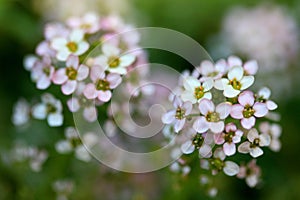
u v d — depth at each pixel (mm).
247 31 262
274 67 255
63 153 197
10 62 256
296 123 250
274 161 237
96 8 264
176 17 280
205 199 208
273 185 234
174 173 186
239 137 167
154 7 281
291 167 242
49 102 186
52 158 203
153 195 218
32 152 203
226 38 266
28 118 205
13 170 211
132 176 216
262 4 280
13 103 250
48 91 189
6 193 216
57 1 263
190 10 281
